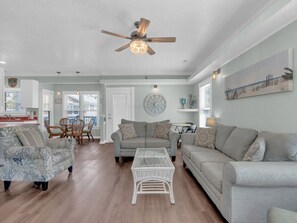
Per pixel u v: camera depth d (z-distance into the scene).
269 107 2.72
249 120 3.23
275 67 2.53
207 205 2.38
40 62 5.25
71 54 4.49
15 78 6.68
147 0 2.30
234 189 1.83
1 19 2.77
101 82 6.63
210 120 4.57
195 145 3.89
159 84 6.84
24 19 2.77
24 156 2.77
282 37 2.46
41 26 3.00
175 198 2.57
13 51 4.25
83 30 3.14
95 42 3.70
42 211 2.25
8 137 2.91
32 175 2.81
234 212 1.83
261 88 2.83
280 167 1.76
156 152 3.38
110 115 6.87
